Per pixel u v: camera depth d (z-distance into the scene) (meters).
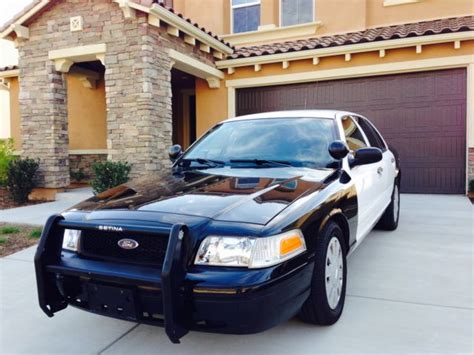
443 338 2.87
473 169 8.85
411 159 9.45
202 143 4.48
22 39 9.46
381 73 9.46
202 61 10.10
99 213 2.79
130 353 2.80
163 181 3.54
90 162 12.06
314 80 10.11
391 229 6.04
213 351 2.77
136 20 8.23
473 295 3.63
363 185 4.11
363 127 5.18
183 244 2.39
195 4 13.17
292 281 2.50
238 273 2.33
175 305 2.30
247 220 2.51
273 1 12.21
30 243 5.73
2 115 17.08
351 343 2.82
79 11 8.80
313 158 3.79
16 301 3.75
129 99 8.39
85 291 2.63
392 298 3.58
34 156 9.57
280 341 2.86
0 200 9.63
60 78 9.42
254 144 4.12
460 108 9.01
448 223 6.47
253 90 10.87
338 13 11.52
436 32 8.65
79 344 2.95
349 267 4.43
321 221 2.90
